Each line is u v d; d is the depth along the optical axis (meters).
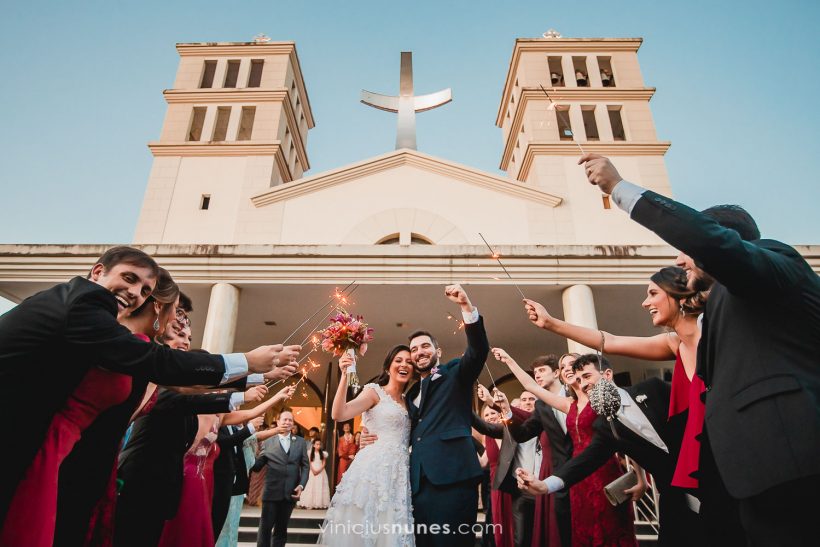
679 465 2.22
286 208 12.41
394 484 3.15
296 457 6.49
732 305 1.59
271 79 16.59
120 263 2.17
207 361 1.98
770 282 1.43
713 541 2.04
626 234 12.27
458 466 3.10
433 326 11.46
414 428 3.40
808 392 1.37
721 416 1.52
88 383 1.93
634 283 9.25
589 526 3.23
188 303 3.26
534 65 16.66
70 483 1.94
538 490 2.58
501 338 12.30
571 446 3.73
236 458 4.63
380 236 11.91
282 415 5.61
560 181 13.40
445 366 3.60
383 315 10.82
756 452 1.38
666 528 2.47
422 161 12.61
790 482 1.33
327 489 10.20
